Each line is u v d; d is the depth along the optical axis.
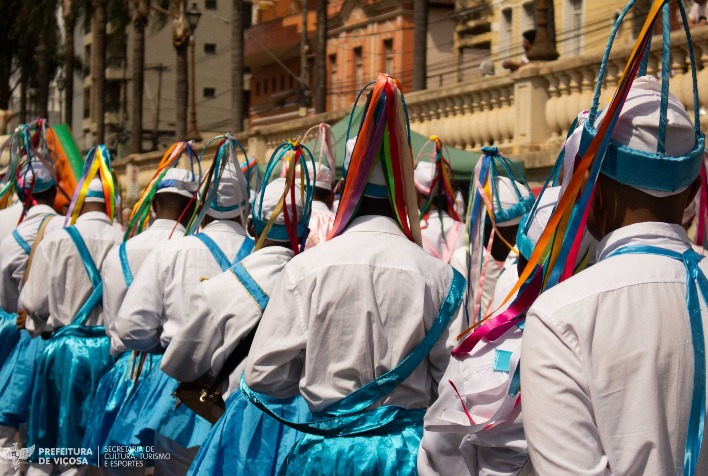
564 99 10.98
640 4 19.78
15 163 7.92
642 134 2.14
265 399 4.14
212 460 4.15
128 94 56.28
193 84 32.84
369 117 3.45
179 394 4.49
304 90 36.88
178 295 5.01
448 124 13.18
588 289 2.10
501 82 12.05
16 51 44.88
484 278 4.94
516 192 5.07
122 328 5.04
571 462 2.01
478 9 29.45
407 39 35.91
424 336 3.37
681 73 9.25
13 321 7.00
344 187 3.49
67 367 6.04
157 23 36.75
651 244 2.16
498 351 2.89
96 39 36.28
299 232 4.52
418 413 3.39
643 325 2.05
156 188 5.85
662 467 1.99
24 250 6.93
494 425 2.77
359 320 3.31
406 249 3.44
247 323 4.23
